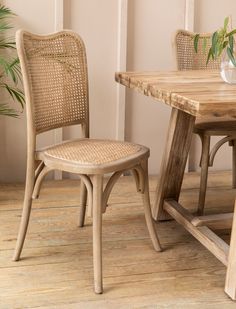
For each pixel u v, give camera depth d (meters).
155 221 3.29
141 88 2.79
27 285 2.66
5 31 3.65
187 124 3.18
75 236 3.09
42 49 2.82
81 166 2.58
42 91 2.80
